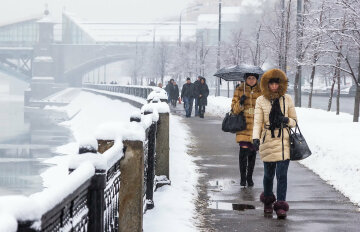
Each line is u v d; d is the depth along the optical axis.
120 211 12.46
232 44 117.75
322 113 51.84
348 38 43.91
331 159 24.91
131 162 12.40
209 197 19.55
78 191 7.73
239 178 23.34
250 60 111.38
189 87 61.91
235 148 33.59
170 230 14.65
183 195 19.30
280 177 16.48
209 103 80.81
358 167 21.89
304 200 19.05
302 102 101.50
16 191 88.12
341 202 18.73
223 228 15.30
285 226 15.65
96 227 9.02
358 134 31.44
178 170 24.36
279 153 16.28
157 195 18.98
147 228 14.77
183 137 39.22
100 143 11.59
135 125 12.80
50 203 6.15
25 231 5.38
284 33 67.94
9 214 5.09
